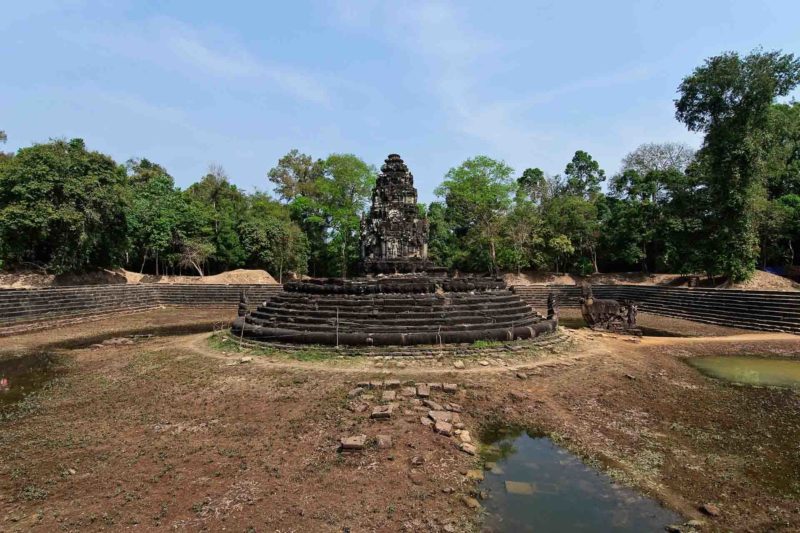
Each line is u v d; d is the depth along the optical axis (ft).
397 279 63.98
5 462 26.17
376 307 58.08
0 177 111.75
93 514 20.72
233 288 131.13
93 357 54.95
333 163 188.44
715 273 124.88
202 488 22.98
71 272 128.57
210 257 173.68
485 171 177.88
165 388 40.52
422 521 20.15
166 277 155.63
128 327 85.05
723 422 32.83
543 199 199.31
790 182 137.80
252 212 196.03
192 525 19.83
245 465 25.40
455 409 34.09
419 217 78.18
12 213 107.65
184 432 30.27
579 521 20.33
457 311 58.03
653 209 158.92
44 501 21.91
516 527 19.83
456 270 190.29
